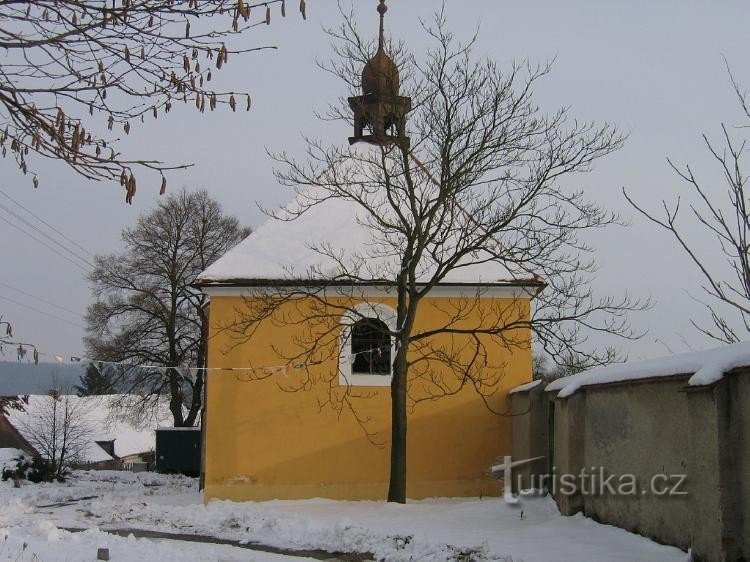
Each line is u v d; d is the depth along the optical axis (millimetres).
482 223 17031
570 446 13297
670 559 9609
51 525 13672
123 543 12094
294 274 18781
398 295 16953
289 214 20453
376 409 18422
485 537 12039
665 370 10391
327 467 18203
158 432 34625
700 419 9188
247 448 18250
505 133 16984
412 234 16703
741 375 8680
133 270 36250
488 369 18656
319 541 13453
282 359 18516
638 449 11281
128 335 35375
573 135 17172
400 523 13766
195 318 35469
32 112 5211
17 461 27000
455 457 18375
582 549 10648
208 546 13180
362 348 18719
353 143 21969
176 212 36656
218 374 18469
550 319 16641
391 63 18047
